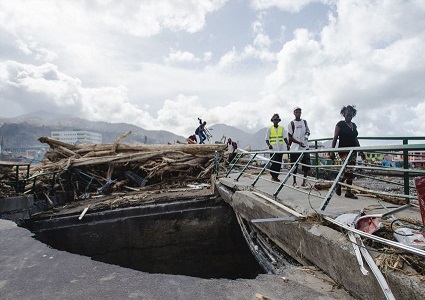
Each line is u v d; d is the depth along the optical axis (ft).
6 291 8.73
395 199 16.88
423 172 9.43
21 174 32.45
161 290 8.81
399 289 7.11
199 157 43.21
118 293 8.59
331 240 10.05
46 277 9.70
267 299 8.39
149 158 40.73
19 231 14.94
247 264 31.30
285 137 26.63
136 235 28.02
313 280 10.04
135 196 31.73
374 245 8.83
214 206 30.71
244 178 32.07
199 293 8.67
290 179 30.42
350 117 17.76
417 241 8.07
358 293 8.59
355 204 15.53
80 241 25.90
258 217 18.98
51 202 28.94
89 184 36.09
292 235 13.61
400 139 17.10
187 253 29.84
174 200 30.71
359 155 21.24
